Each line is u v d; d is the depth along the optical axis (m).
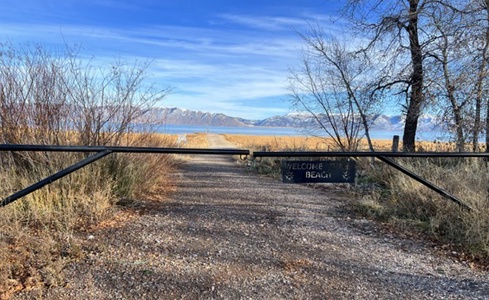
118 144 6.59
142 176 6.73
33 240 3.87
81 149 3.74
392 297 3.05
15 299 2.80
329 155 4.22
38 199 4.84
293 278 3.38
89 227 4.57
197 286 3.14
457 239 4.37
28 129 5.98
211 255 3.87
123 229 4.60
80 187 5.38
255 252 4.02
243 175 11.51
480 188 5.30
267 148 17.84
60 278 3.13
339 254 4.04
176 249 3.99
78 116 6.25
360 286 3.24
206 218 5.41
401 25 12.13
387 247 4.30
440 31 10.52
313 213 5.95
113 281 3.16
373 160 9.67
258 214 5.79
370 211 5.84
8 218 4.09
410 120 12.70
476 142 9.37
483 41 9.30
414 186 5.81
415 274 3.52
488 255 3.86
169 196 7.09
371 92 13.57
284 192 8.05
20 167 5.74
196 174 11.31
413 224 5.08
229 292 3.06
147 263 3.56
